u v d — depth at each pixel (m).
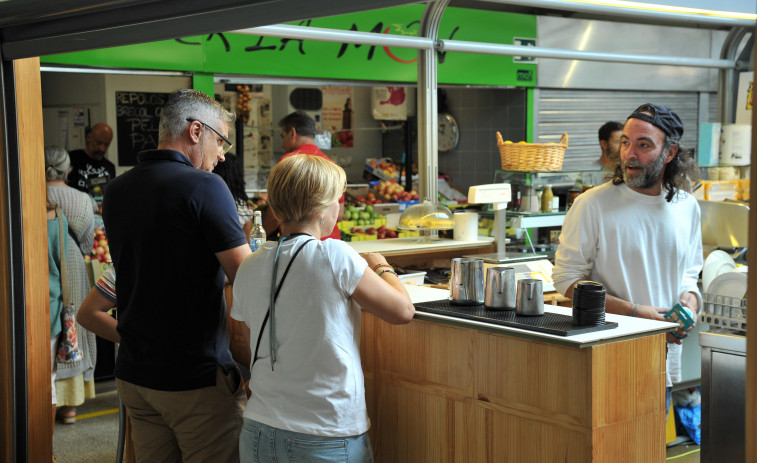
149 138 6.94
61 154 5.34
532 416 2.55
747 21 5.43
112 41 2.62
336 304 2.30
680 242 3.53
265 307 2.36
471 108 9.17
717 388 3.03
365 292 2.33
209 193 2.60
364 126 9.96
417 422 2.93
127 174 2.72
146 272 2.62
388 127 9.70
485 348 2.67
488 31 8.07
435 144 5.62
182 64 6.32
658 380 2.57
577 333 2.42
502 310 2.74
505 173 5.40
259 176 8.16
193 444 2.68
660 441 2.59
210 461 2.69
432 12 5.39
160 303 2.62
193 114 2.75
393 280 2.54
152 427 2.78
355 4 2.09
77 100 7.34
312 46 6.98
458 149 9.41
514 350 2.58
